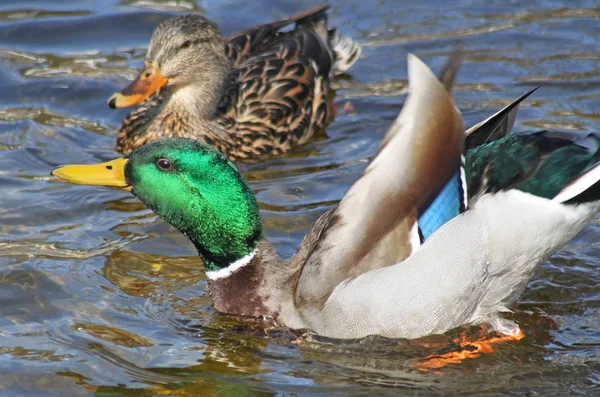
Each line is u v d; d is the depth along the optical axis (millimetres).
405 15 19109
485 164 11047
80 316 11617
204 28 17000
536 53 17797
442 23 18797
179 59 16688
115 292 12133
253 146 16500
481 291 11016
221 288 11688
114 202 14164
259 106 17000
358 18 19062
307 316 11172
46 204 13969
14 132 15922
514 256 10898
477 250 10656
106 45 18344
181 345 11203
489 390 10461
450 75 10641
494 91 16844
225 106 17000
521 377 10695
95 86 17234
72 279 12305
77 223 13602
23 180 14609
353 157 15711
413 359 10984
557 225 10867
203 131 16719
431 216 10703
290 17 18641
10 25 18609
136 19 18984
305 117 16984
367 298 10734
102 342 11156
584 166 10867
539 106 16391
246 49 18062
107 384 10445
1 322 11438
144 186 11383
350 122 16656
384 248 10703
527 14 18969
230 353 11070
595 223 13578
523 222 10727
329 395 10336
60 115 16594
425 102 10312
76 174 11438
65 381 10445
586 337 11453
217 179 11281
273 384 10539
